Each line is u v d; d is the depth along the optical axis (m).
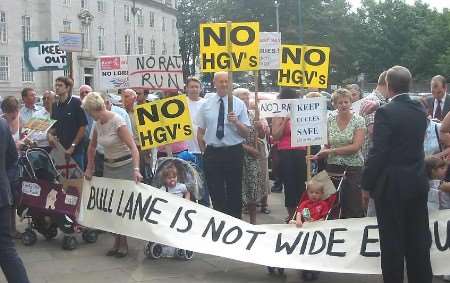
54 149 8.52
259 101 8.13
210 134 7.16
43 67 13.80
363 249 6.00
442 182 6.31
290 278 6.27
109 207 7.01
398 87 5.32
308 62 8.30
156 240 6.60
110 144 6.95
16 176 5.62
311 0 57.25
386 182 5.22
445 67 59.06
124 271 6.50
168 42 80.19
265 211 9.83
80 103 8.72
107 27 62.53
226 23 7.33
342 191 6.51
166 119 7.21
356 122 6.50
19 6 49.62
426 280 5.41
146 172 8.63
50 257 7.10
